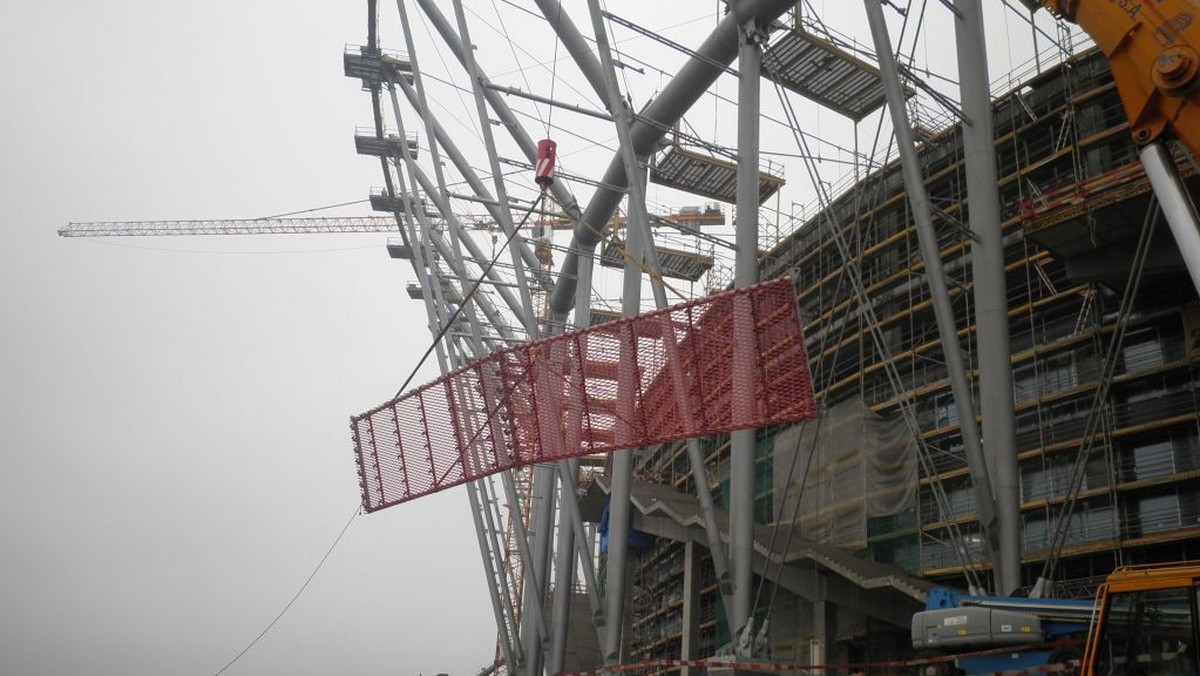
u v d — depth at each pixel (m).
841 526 42.22
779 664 25.06
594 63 41.66
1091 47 41.16
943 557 41.62
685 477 65.25
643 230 34.31
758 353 16.64
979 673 21.08
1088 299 38.59
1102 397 26.66
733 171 46.47
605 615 39.06
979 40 30.56
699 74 38.38
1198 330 34.62
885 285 48.72
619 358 18.11
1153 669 13.62
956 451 42.75
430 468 21.73
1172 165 11.21
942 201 47.34
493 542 54.47
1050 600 20.98
